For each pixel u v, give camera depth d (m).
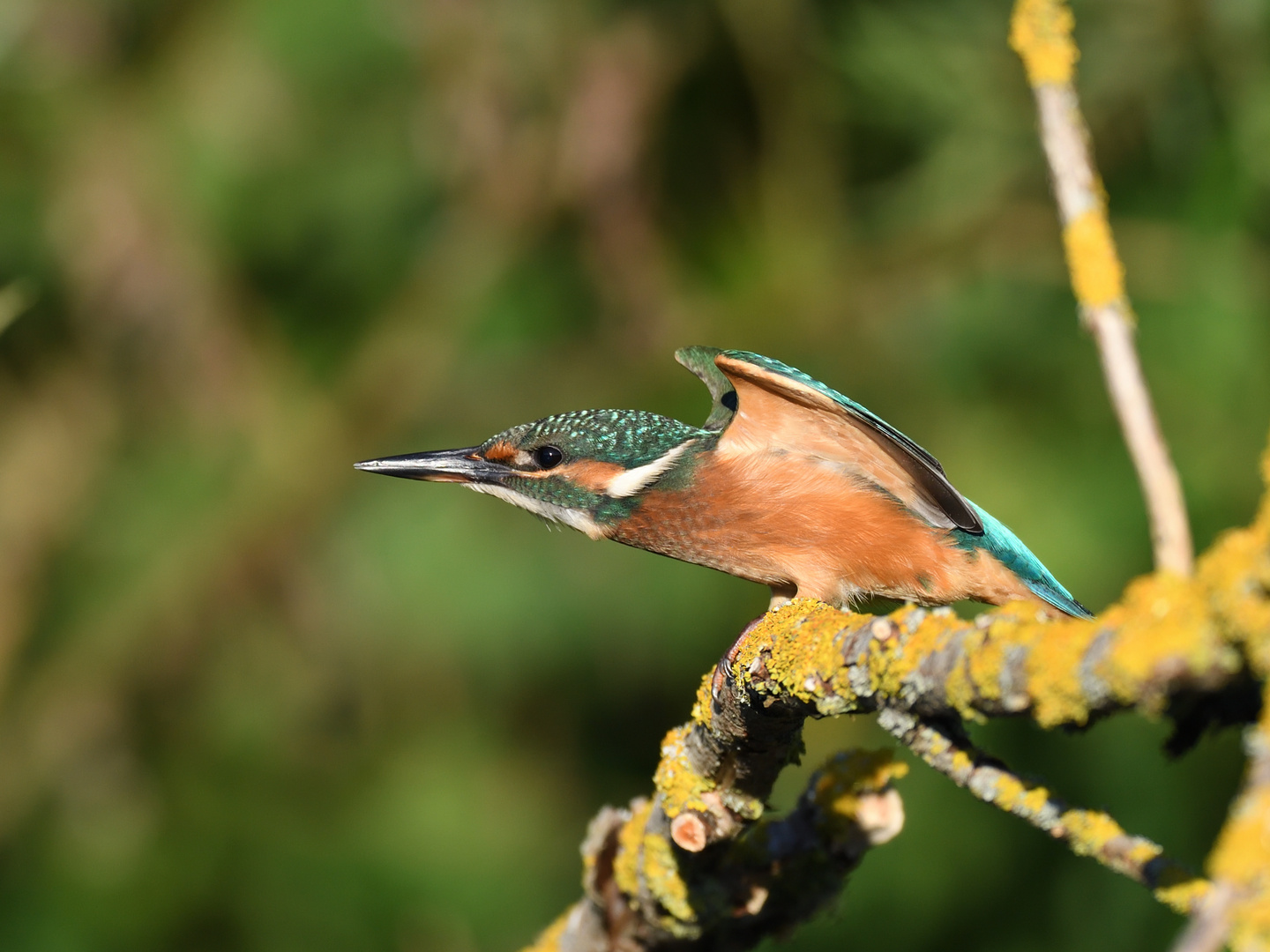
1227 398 9.48
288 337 12.65
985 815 9.99
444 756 11.72
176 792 11.98
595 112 11.89
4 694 12.49
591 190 11.95
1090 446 9.97
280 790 11.91
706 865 4.90
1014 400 10.33
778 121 11.27
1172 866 3.15
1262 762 2.38
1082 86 9.59
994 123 10.32
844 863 5.01
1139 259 9.71
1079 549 9.56
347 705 11.97
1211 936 2.31
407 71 12.09
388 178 12.29
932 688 3.20
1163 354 9.62
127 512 12.59
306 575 11.89
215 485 12.41
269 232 12.29
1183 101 9.52
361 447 12.03
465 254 12.23
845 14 10.79
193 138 12.18
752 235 11.38
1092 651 2.77
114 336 12.73
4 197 12.40
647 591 10.93
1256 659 2.49
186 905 11.59
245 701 12.09
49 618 12.55
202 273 12.46
